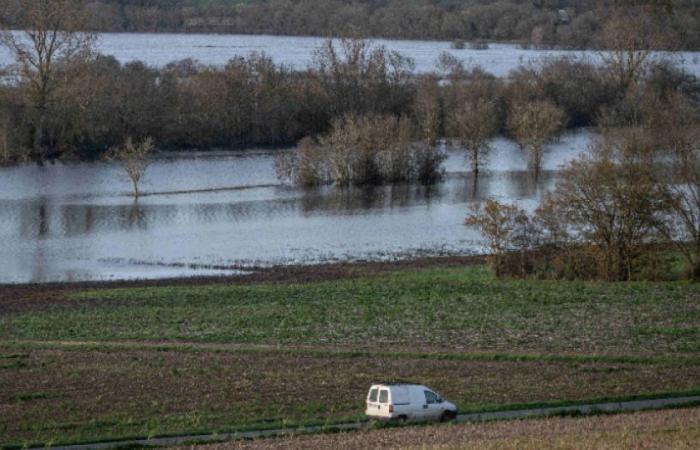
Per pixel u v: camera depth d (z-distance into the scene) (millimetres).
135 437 175500
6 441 175250
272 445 162125
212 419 188625
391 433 168875
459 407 193500
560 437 160000
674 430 165625
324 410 194875
